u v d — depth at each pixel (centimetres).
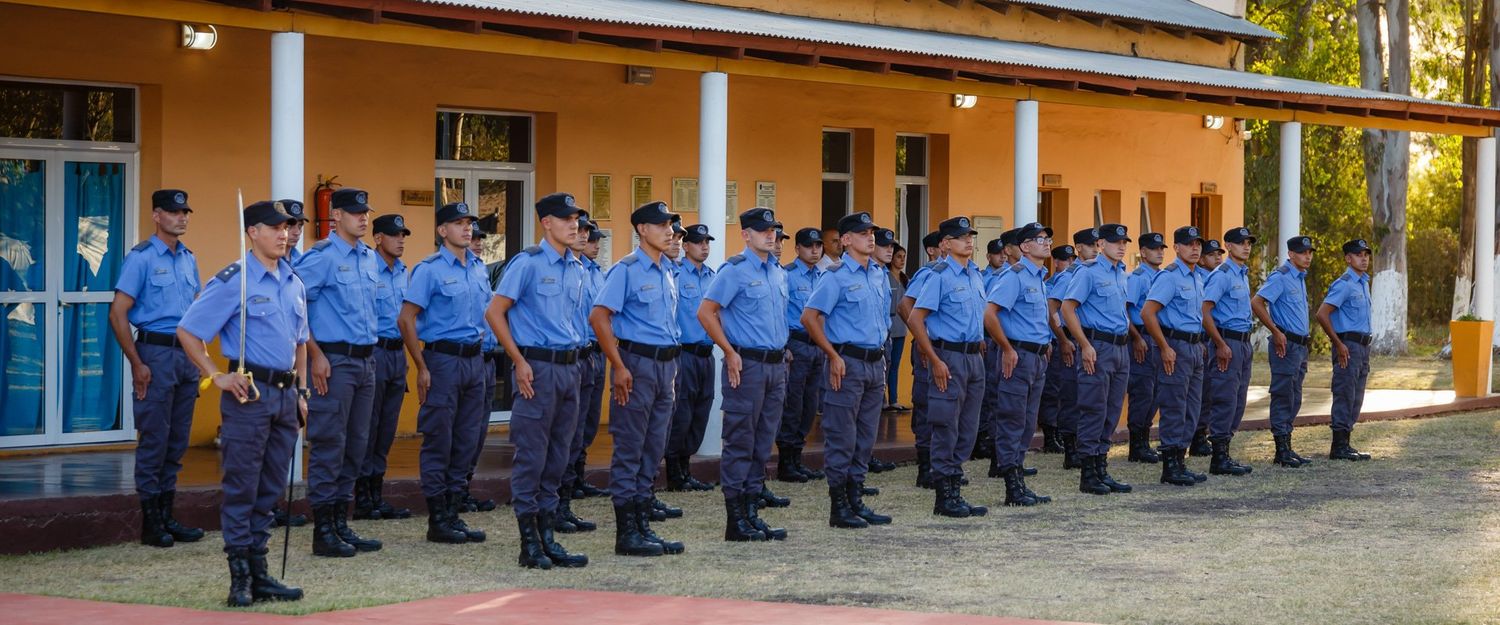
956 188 1794
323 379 872
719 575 833
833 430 996
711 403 1153
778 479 1219
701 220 1230
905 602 762
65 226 1194
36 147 1174
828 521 1028
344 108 1305
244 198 1248
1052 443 1437
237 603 729
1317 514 1068
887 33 1566
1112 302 1188
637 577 826
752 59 1253
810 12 1622
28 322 1179
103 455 1147
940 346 1056
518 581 812
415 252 1355
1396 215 3008
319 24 1015
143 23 1185
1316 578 827
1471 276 3034
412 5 1016
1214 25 2067
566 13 1098
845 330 997
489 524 999
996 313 1105
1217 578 828
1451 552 912
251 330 739
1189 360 1230
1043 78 1431
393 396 1002
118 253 1217
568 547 923
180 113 1209
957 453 1070
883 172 1714
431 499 933
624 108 1491
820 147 1647
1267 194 3312
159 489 912
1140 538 966
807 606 734
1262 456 1410
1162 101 1605
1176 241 1247
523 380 838
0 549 868
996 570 852
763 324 940
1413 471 1308
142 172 1212
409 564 859
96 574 820
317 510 880
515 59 1409
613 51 1162
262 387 740
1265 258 3297
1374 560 884
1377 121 1817
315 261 889
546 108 1434
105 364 1218
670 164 1530
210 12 973
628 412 888
